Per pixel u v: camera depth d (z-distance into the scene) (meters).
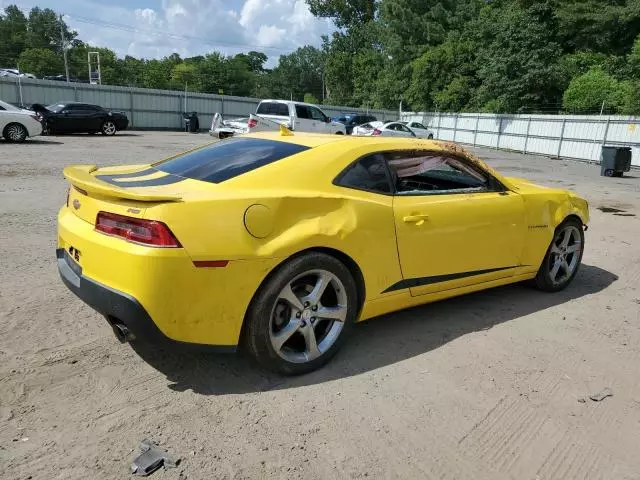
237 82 92.56
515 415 2.98
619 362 3.70
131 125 33.38
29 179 10.07
